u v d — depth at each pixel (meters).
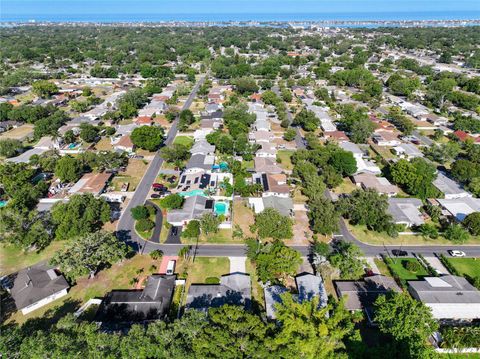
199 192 108.06
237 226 94.62
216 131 153.62
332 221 87.88
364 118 157.62
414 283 73.50
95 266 75.75
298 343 50.81
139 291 72.06
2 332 55.38
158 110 187.38
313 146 138.50
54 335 52.91
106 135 157.12
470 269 81.50
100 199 93.50
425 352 54.69
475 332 60.66
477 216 91.06
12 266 80.44
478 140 146.38
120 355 51.47
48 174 121.56
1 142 133.50
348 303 68.31
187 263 81.75
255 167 123.88
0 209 88.62
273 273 73.88
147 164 130.88
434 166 117.38
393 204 102.00
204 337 52.19
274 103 199.62
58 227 84.38
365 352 56.72
